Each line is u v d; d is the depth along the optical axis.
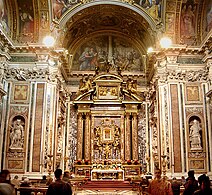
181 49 18.38
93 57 24.44
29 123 17.36
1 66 16.92
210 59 17.36
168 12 18.91
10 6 18.47
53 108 18.00
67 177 10.18
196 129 17.52
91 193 14.92
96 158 22.03
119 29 23.97
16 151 16.94
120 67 24.23
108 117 22.97
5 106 17.56
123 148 22.08
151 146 22.14
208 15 18.11
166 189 7.70
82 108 22.84
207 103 17.88
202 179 5.77
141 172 21.84
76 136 22.62
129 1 19.86
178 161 17.02
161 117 18.09
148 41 22.38
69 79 23.95
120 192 15.65
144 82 23.98
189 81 18.31
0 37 16.48
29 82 17.97
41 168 16.67
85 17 21.39
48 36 18.27
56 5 19.08
